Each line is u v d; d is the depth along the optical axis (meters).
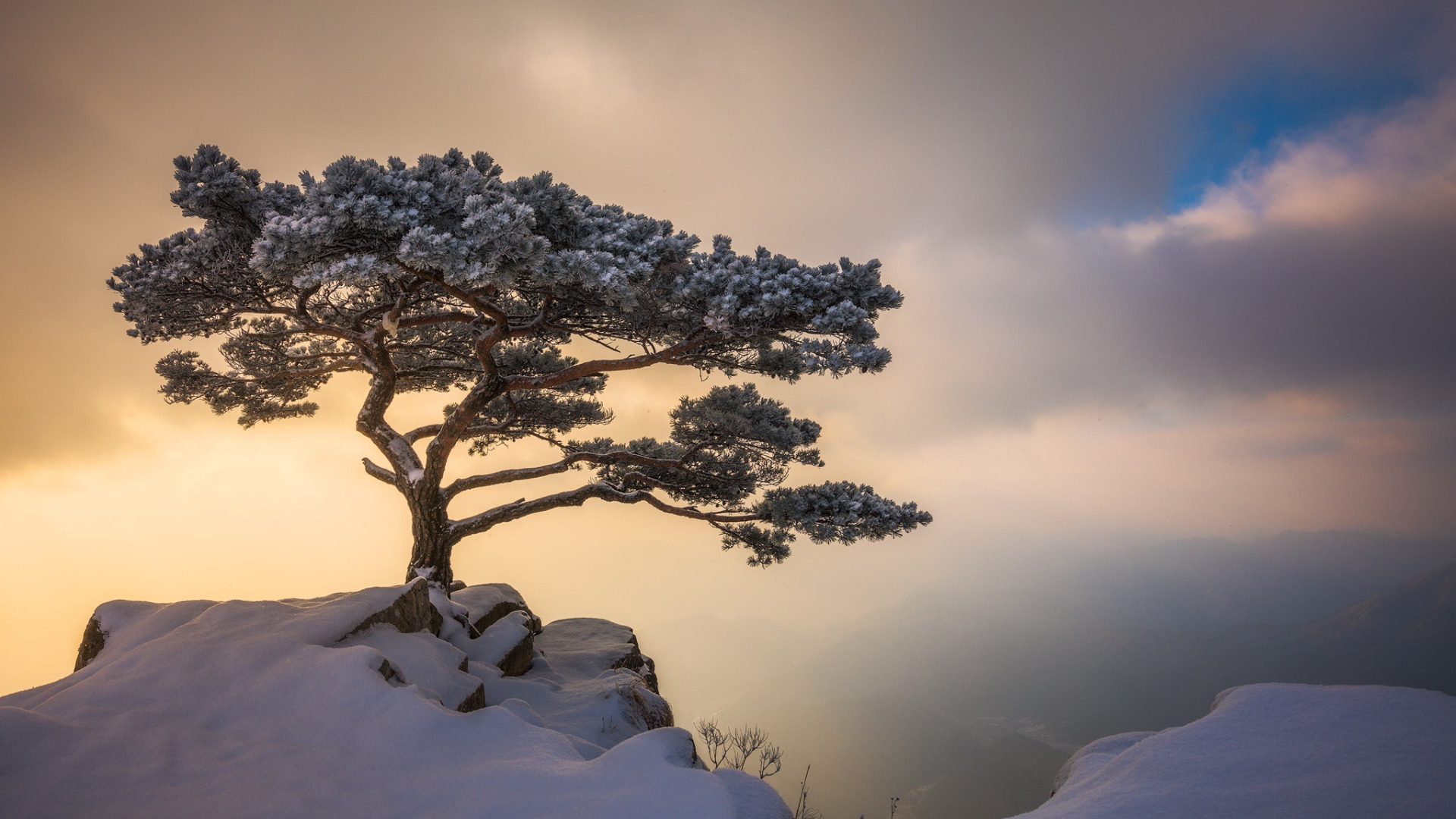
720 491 17.19
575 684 13.30
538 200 9.79
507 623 14.57
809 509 14.81
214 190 9.61
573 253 9.55
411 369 17.23
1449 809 3.30
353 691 7.75
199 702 7.61
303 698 7.68
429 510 15.59
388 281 12.58
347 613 9.96
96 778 6.12
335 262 9.06
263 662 8.32
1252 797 3.93
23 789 5.86
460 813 5.83
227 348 15.56
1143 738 6.06
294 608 10.34
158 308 11.31
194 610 10.20
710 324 11.03
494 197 9.38
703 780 6.11
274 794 6.09
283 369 16.30
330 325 14.22
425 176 9.34
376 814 5.88
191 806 5.82
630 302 10.13
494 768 6.56
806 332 11.63
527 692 11.72
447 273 9.14
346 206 8.52
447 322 16.95
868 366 10.56
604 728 10.70
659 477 17.27
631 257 10.05
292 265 8.80
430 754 7.00
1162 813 3.98
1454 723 4.30
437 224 9.33
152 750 6.61
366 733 7.21
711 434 16.14
